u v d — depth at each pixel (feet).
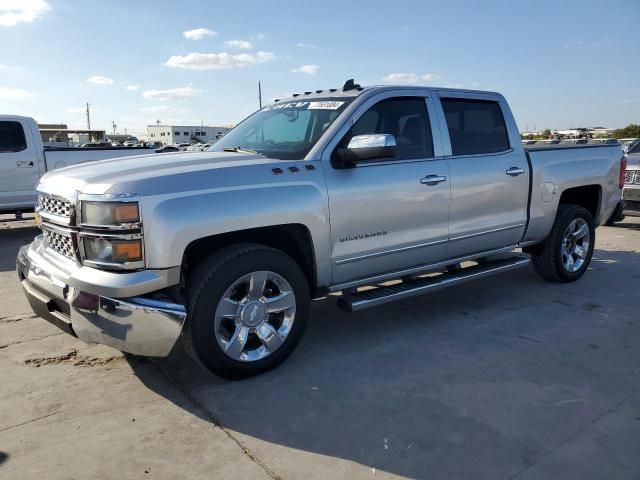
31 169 35.27
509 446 9.33
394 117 14.38
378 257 13.91
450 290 19.07
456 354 13.35
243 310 11.61
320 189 12.52
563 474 8.56
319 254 12.74
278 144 13.92
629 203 31.09
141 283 10.27
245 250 11.41
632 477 8.48
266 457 9.10
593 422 10.09
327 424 10.11
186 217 10.59
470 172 15.56
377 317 16.22
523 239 17.85
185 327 11.12
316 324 15.65
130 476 8.60
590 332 14.82
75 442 9.56
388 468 8.76
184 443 9.52
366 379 11.99
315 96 15.24
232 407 10.78
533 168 17.39
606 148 20.44
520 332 14.85
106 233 10.35
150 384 11.84
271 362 12.17
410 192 14.15
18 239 33.37
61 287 11.12
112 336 10.56
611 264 23.07
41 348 13.97
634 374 12.17
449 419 10.23
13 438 9.71
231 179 11.40
